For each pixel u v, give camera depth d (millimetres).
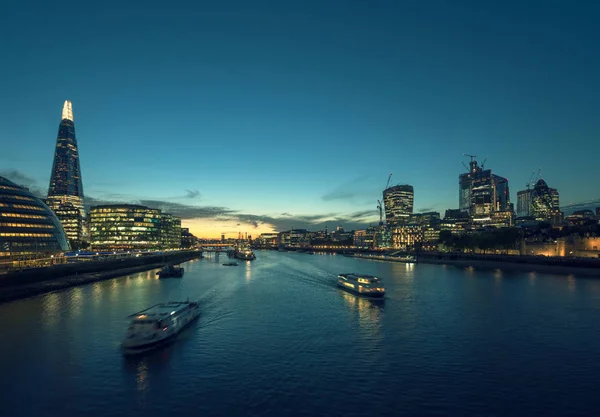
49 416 39469
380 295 108312
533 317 82688
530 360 55188
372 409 40500
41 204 186250
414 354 57750
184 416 39344
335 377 48875
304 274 190625
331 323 77375
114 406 41500
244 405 41500
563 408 40844
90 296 112375
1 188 168750
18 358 55812
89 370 51469
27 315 83938
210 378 48688
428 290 126062
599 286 134625
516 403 41906
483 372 50594
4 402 42469
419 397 43219
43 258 163125
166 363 54062
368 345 62219
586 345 62312
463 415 39344
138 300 104750
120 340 64500
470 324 76375
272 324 76562
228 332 70312
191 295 114938
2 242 152875
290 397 43312
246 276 179625
